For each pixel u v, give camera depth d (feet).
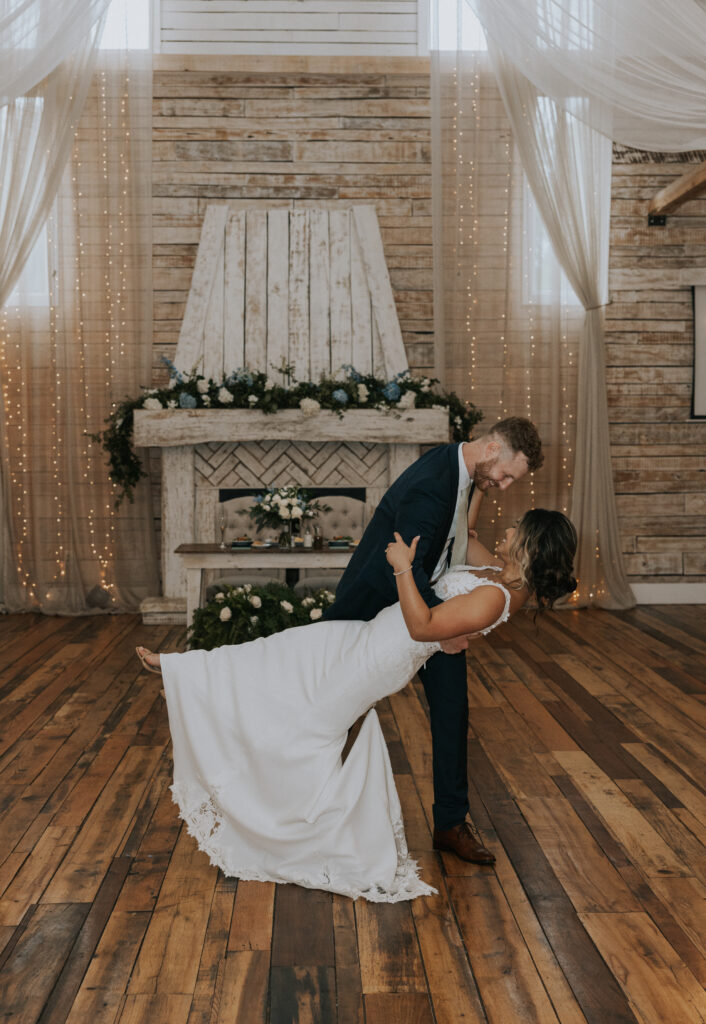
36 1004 7.06
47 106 21.34
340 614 9.57
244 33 23.80
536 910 8.55
